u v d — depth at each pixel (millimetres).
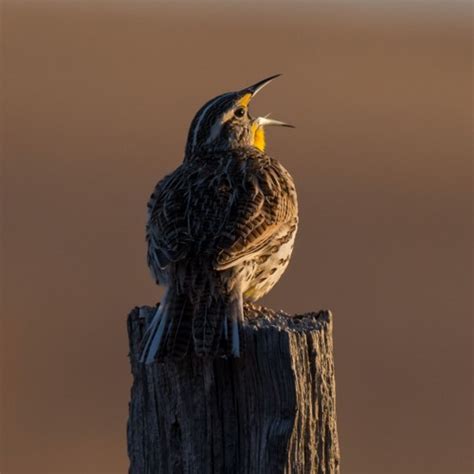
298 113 23859
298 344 5672
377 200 18781
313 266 16203
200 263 6047
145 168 19688
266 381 5676
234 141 7434
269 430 5660
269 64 28516
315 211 18078
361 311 15453
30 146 20719
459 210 18609
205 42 30953
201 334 5781
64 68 27156
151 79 26766
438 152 21812
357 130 22859
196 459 5754
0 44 28859
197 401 5758
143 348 5812
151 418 5844
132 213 17672
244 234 6168
